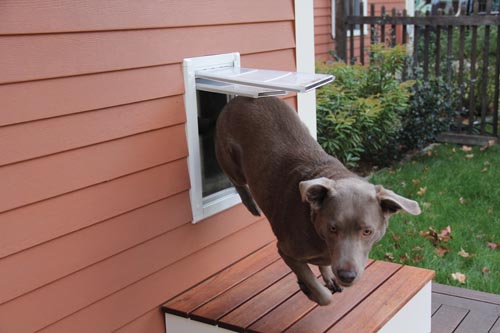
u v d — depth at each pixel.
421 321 2.36
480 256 3.22
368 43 7.66
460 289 2.82
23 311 1.73
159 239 2.14
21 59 1.64
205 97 2.39
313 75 2.18
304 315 2.06
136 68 1.98
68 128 1.79
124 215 2.00
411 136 5.18
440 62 5.90
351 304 2.12
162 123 2.10
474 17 5.33
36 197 1.72
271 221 2.00
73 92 1.79
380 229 1.72
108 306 1.98
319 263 1.96
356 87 5.15
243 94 2.10
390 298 2.15
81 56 1.80
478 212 3.81
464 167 4.74
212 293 2.24
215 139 2.31
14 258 1.69
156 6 2.03
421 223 3.68
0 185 1.63
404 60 5.69
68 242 1.83
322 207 1.71
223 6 2.31
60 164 1.78
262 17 2.51
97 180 1.89
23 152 1.67
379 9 7.87
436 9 5.72
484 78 5.39
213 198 2.41
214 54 2.29
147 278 2.11
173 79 2.12
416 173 4.68
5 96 1.62
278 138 2.05
